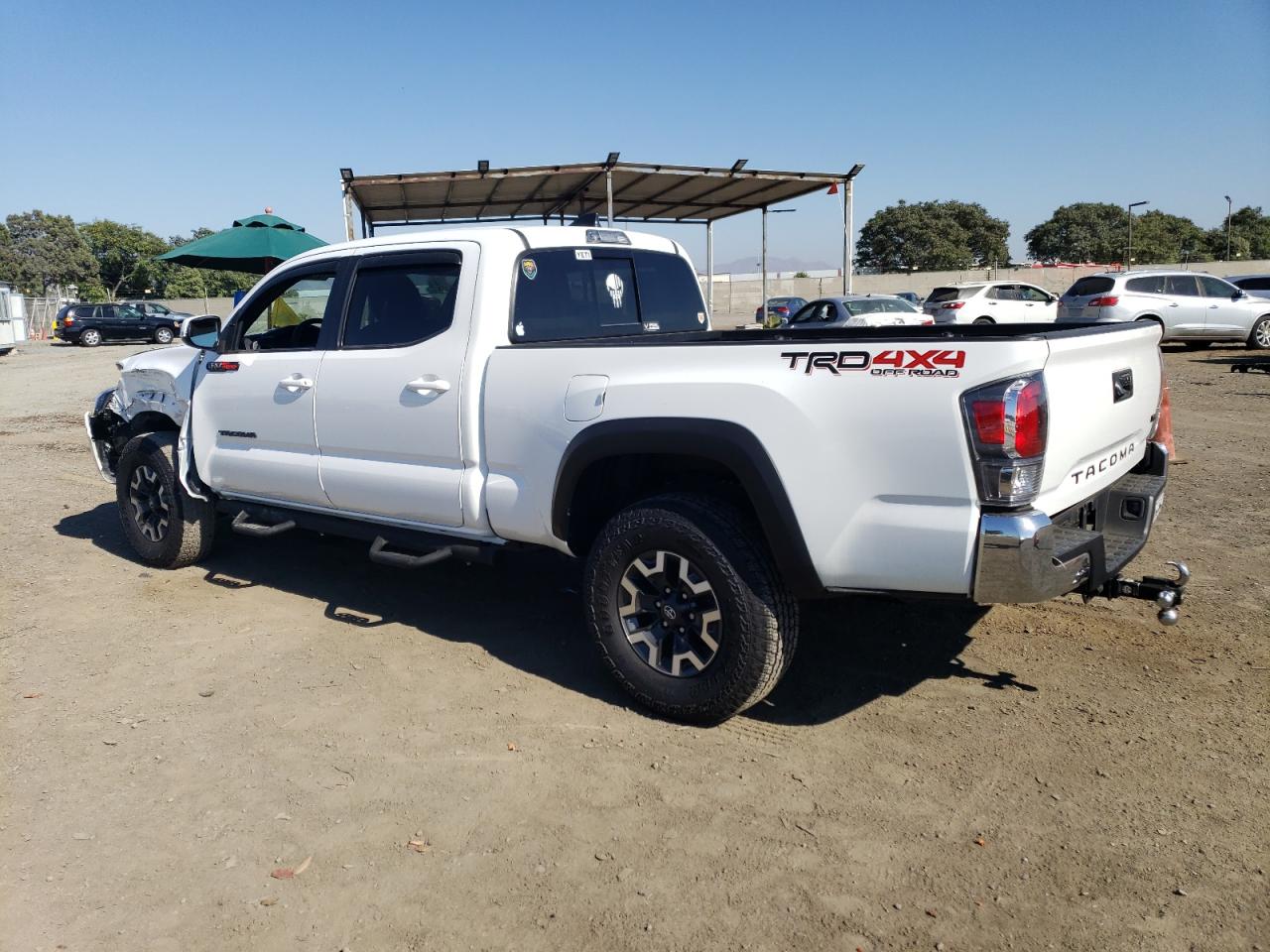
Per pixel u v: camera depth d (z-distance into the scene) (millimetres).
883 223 88812
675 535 3504
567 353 3793
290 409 4840
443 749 3537
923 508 3084
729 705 3512
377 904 2664
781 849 2877
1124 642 4363
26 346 38125
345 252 4754
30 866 2863
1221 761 3307
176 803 3197
